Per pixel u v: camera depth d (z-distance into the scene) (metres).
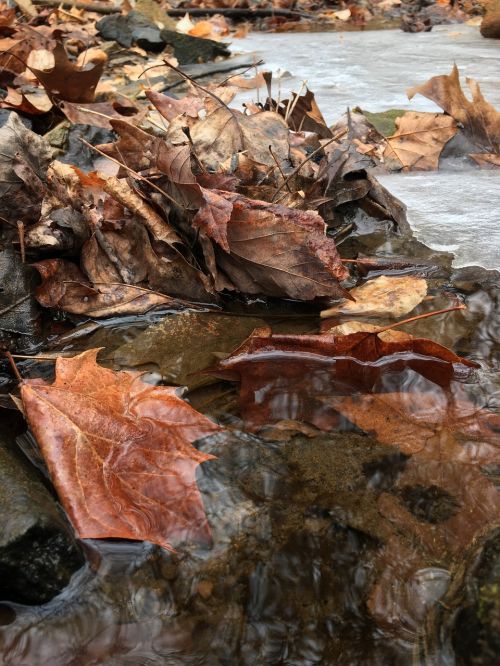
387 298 0.49
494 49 1.57
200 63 1.51
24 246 0.48
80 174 0.57
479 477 0.33
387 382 0.40
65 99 0.89
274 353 0.42
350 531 0.30
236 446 0.35
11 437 0.35
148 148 0.59
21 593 0.27
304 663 0.25
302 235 0.47
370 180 0.64
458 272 0.53
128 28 1.61
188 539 0.30
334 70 1.36
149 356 0.43
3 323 0.45
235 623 0.27
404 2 2.85
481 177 0.76
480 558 0.26
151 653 0.26
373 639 0.26
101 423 0.34
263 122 0.63
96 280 0.49
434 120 0.83
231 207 0.45
